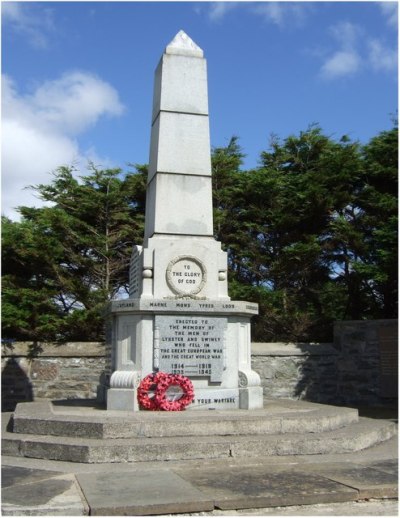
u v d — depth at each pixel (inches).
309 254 666.2
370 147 677.9
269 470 255.0
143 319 372.5
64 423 300.0
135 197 740.7
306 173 707.4
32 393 558.9
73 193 719.7
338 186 669.3
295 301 698.2
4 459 280.4
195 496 211.3
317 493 216.8
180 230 404.8
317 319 681.6
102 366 571.5
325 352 599.8
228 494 214.4
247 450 286.4
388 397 573.9
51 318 629.6
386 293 664.4
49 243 657.0
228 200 724.0
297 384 589.3
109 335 413.4
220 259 402.6
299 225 709.3
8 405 550.9
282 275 705.6
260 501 210.2
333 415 335.6
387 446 326.3
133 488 222.8
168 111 417.7
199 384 375.2
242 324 393.4
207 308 378.9
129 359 374.0
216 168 728.3
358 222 680.4
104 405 399.5
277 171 732.0
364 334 593.6
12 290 621.9
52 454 278.7
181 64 426.6
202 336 378.0
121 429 293.9
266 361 589.6
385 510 208.1
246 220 738.2
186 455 278.7
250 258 716.7
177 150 414.3
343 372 597.9
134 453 274.1
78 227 709.9
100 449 271.9
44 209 684.1
